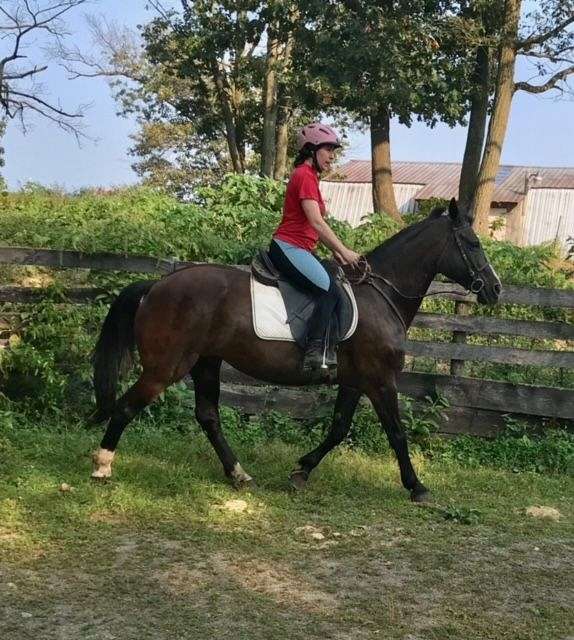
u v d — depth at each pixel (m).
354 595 4.36
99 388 5.76
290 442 7.40
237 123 29.70
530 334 7.51
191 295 5.58
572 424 7.48
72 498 5.49
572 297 7.45
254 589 4.36
